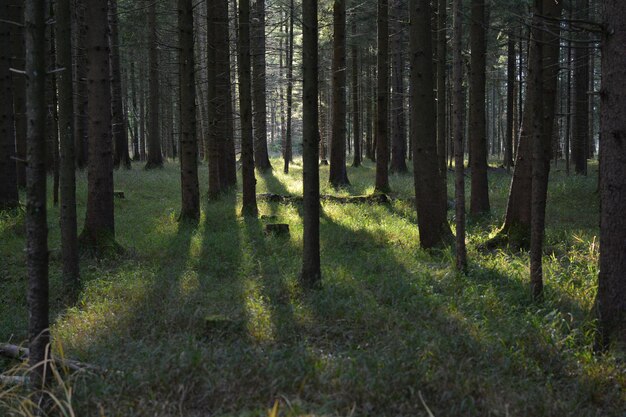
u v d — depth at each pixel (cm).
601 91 629
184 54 1384
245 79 1519
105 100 1077
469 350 599
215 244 1155
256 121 2681
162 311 747
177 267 981
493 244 1187
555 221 1469
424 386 516
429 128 1140
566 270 963
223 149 1981
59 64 855
